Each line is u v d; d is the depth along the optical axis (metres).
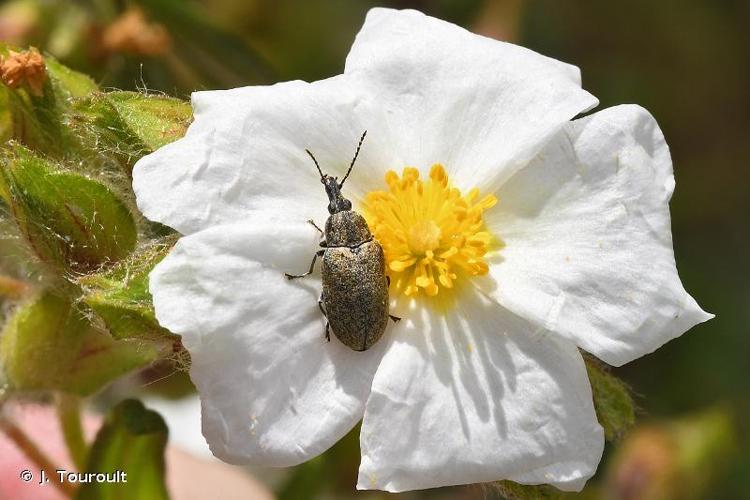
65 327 0.10
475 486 0.10
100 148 0.09
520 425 0.09
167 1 0.12
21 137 0.09
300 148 0.09
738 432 0.14
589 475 0.09
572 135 0.09
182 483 0.13
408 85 0.09
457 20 0.13
